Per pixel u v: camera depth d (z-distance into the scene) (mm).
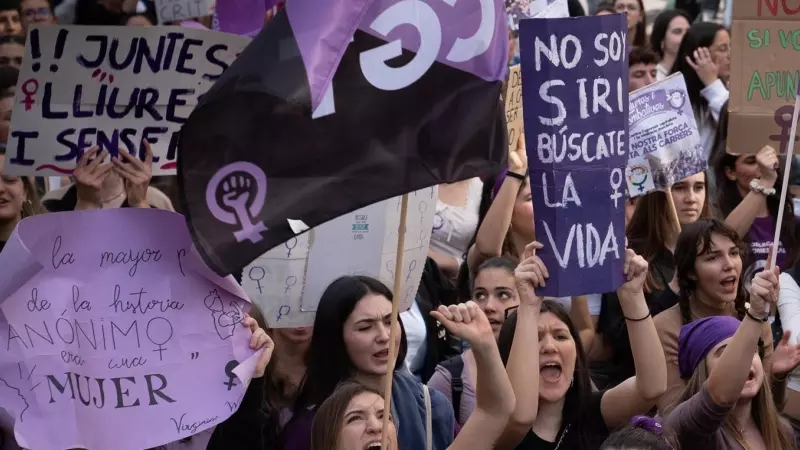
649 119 8805
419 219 6695
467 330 5602
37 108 5730
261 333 5285
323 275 6477
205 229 4793
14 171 5762
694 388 6742
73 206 7973
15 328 5133
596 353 8070
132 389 5172
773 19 7391
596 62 5723
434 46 5004
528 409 5863
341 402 5527
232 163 4805
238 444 5746
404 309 6746
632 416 6277
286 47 4828
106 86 5750
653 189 8758
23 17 10117
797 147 7414
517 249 8508
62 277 5168
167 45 5746
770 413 6656
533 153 5766
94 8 10367
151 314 5195
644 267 6148
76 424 5172
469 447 5641
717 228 7742
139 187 5785
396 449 5621
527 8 9156
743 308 7984
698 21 12219
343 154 4898
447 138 5020
